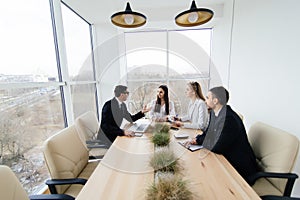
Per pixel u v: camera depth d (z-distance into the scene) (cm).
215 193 84
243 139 132
